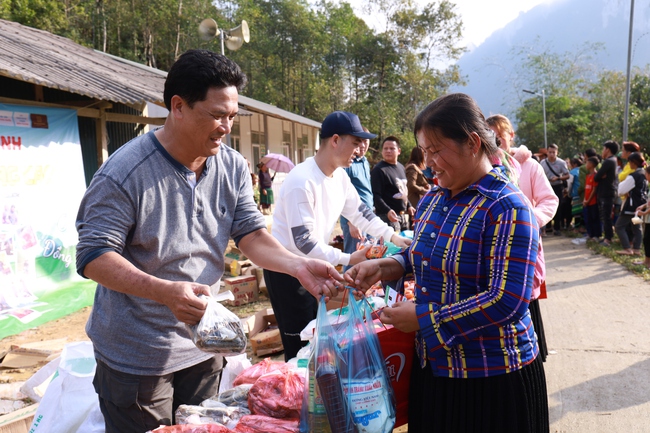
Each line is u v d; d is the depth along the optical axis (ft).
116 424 6.68
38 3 90.53
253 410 6.81
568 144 161.38
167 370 6.60
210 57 5.92
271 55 133.90
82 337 17.51
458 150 5.53
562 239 37.24
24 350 15.40
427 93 143.43
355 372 5.98
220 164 6.93
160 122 28.14
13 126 19.10
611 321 17.57
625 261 27.14
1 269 18.38
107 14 114.01
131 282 5.73
